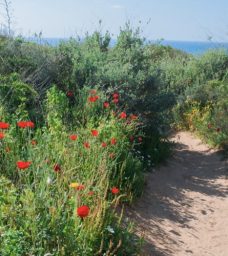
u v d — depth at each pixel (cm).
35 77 811
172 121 1277
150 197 696
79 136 648
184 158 1001
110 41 1067
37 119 703
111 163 617
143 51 1003
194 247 558
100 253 425
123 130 752
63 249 374
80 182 509
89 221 427
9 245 350
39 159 498
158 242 546
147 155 859
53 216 393
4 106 645
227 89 1143
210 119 1184
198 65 1580
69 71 908
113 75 911
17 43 870
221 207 707
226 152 1008
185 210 675
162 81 1025
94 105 789
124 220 569
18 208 409
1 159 528
